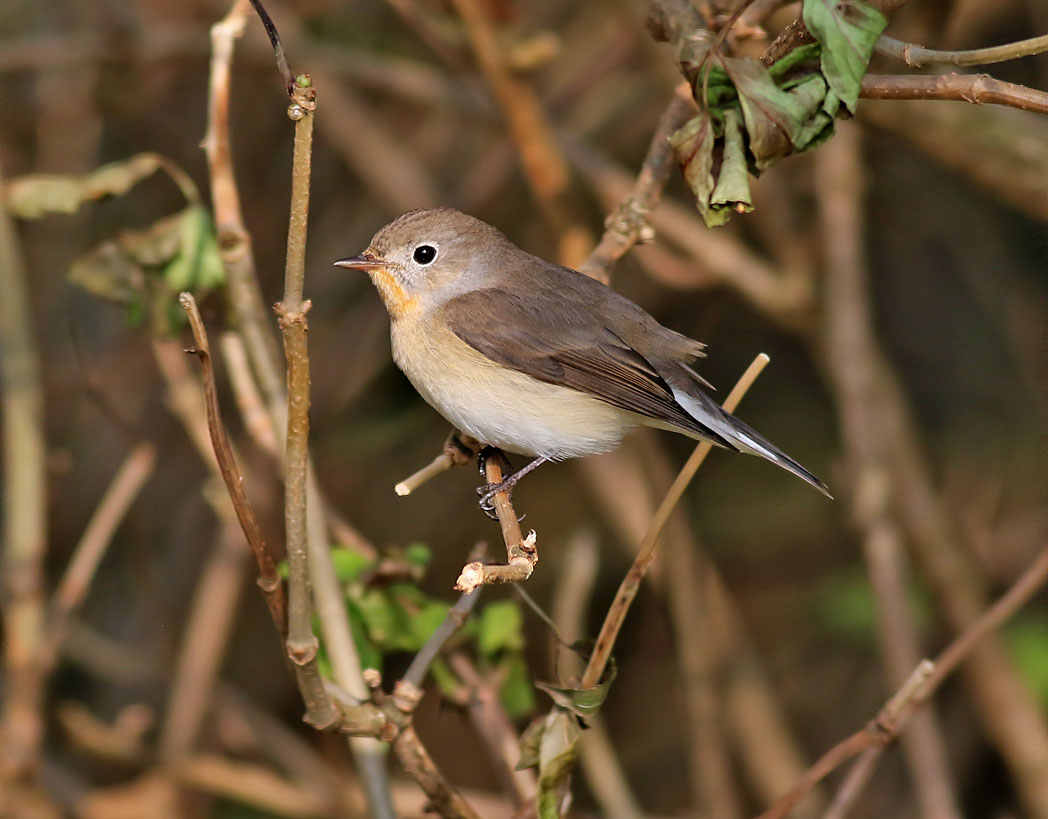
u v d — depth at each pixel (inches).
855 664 531.5
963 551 439.2
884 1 230.7
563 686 234.2
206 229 312.2
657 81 441.4
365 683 259.0
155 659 450.0
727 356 569.6
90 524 502.6
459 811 245.0
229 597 420.8
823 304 433.1
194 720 409.7
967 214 507.2
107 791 436.1
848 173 421.7
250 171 529.3
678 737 529.7
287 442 208.7
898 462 435.8
